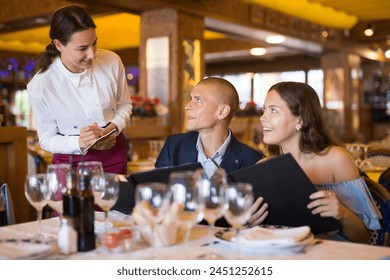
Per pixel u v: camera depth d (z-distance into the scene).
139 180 1.95
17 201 3.94
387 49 13.98
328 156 2.26
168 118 7.61
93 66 2.87
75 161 2.90
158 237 1.67
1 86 14.61
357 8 11.21
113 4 7.29
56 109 2.82
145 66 7.89
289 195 1.91
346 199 2.20
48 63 2.77
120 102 3.10
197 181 1.54
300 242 1.60
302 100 2.22
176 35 7.59
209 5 8.27
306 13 10.91
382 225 2.24
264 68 16.83
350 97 13.43
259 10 9.62
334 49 12.77
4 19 8.45
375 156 4.88
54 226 1.99
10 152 3.91
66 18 2.52
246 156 2.50
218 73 17.88
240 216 1.52
